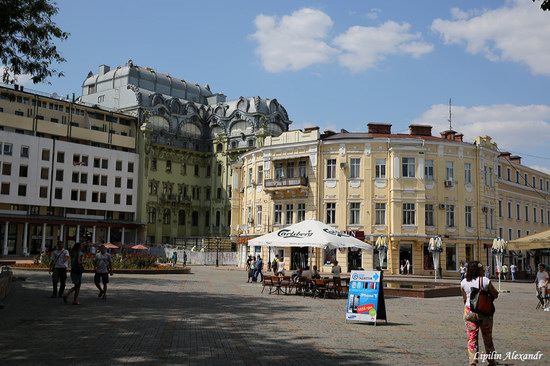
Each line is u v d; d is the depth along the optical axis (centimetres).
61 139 8138
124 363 1055
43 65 2055
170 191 9200
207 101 10462
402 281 3744
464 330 1600
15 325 1512
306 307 2191
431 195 5494
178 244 8806
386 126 6047
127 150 8856
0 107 7588
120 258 4475
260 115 9000
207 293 2748
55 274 2247
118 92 9262
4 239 7500
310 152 5750
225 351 1198
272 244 2920
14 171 7506
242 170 6838
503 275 5597
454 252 5506
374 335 1477
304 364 1080
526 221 7169
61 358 1091
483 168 5800
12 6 1841
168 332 1443
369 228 5466
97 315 1752
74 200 8081
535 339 1462
